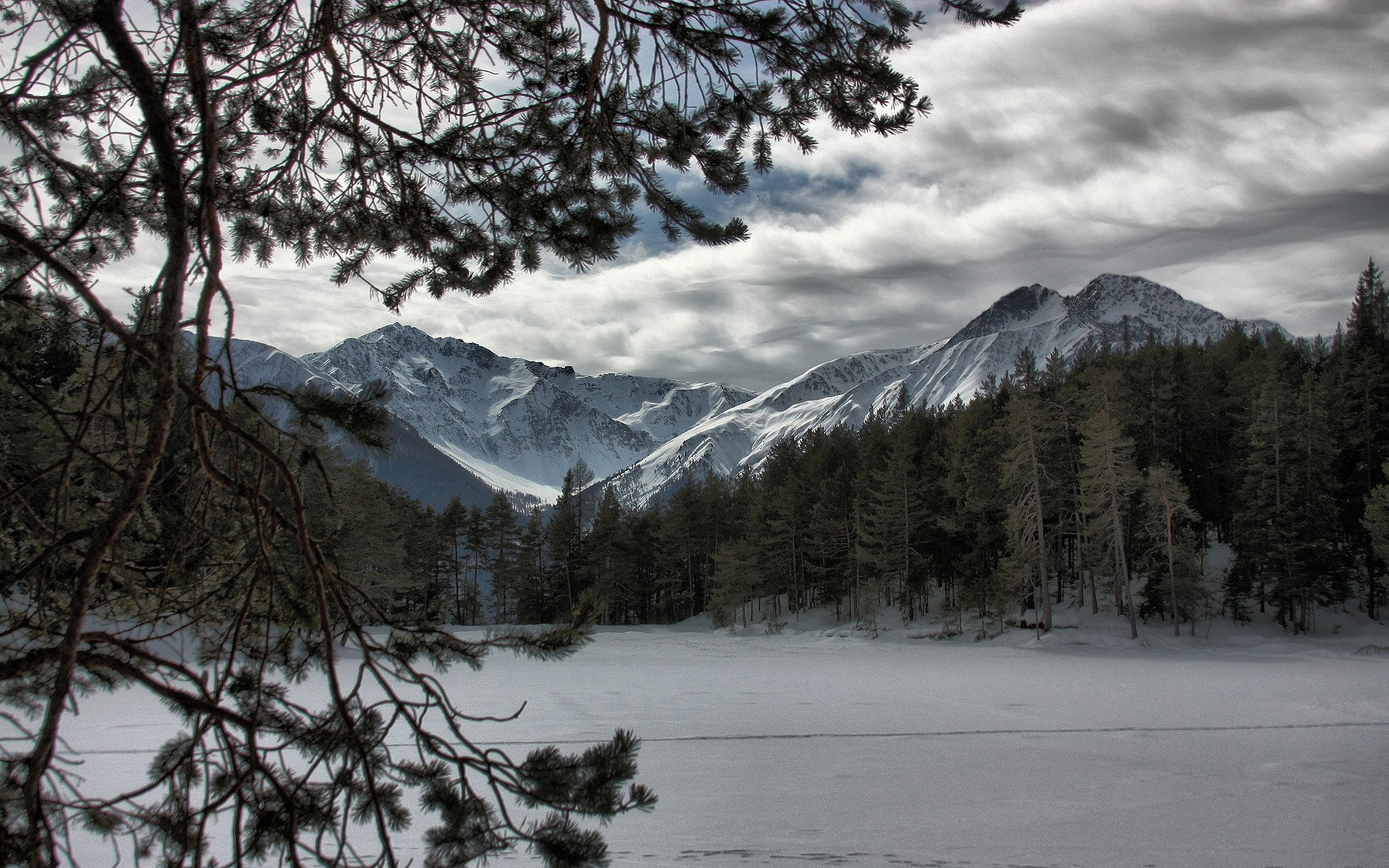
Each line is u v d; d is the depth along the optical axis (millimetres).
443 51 4246
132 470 2582
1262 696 26062
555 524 81000
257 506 2670
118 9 2477
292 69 3963
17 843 2430
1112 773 14289
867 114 4289
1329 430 55406
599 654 46719
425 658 3078
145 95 2496
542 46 4305
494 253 5102
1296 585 48969
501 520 83375
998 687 29109
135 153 2838
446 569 80312
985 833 10406
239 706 3088
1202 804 11984
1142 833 10406
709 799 12234
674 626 74312
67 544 2480
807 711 22312
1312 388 53594
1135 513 53000
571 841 2910
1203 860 9359
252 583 2801
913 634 55938
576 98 4402
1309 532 49750
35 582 2746
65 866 6840
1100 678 32531
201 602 2953
